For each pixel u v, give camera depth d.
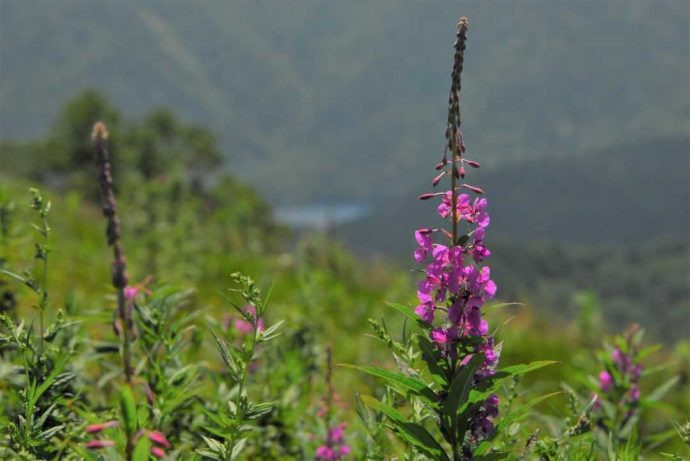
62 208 18.36
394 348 2.80
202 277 12.88
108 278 10.90
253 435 4.04
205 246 17.75
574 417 3.69
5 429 3.27
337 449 4.04
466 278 2.61
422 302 2.65
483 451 2.54
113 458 2.46
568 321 16.97
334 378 5.58
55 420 3.15
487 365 2.62
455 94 2.57
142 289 3.98
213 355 4.69
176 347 3.68
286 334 5.57
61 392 3.30
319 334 6.73
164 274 9.64
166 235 12.71
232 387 4.12
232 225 22.17
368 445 3.69
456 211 2.65
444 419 2.58
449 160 2.64
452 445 2.59
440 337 2.60
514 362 12.53
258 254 21.72
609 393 4.38
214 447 2.72
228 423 2.74
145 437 2.24
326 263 17.72
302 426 4.31
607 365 4.45
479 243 2.63
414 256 2.71
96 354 3.81
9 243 4.50
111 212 3.45
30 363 3.14
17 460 2.54
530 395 4.94
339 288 11.20
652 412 5.85
